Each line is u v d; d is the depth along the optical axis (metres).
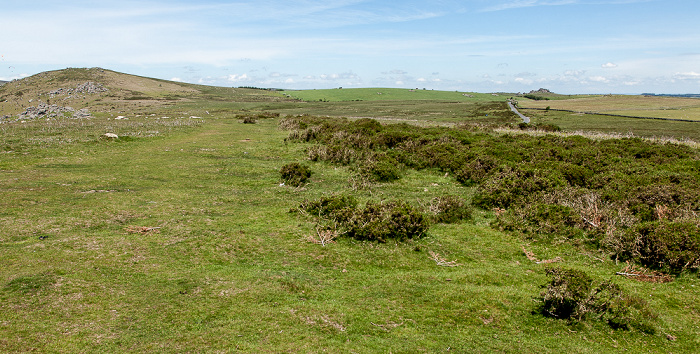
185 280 7.12
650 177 14.41
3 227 8.94
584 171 15.52
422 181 16.88
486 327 6.21
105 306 6.00
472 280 8.02
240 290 6.89
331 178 16.83
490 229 11.29
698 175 14.92
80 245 8.20
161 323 5.66
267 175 16.94
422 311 6.62
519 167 15.17
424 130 30.67
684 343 5.99
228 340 5.35
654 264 8.78
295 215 11.58
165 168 17.12
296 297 6.86
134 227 9.51
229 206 12.30
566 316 6.61
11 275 6.67
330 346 5.38
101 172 15.78
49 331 5.22
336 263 8.59
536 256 9.52
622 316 6.49
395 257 9.12
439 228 11.27
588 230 10.59
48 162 17.27
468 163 17.78
